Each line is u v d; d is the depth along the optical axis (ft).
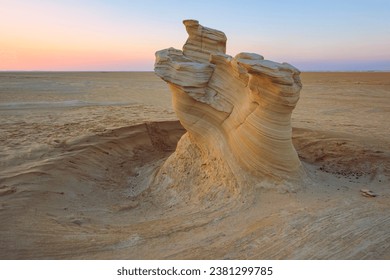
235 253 15.80
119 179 32.83
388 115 63.77
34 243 17.57
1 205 21.58
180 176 28.32
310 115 64.80
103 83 148.97
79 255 16.44
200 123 27.12
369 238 16.57
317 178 24.86
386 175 26.78
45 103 73.00
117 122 52.60
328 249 15.71
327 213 18.92
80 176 29.89
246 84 22.77
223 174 24.45
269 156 22.20
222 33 27.02
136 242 17.66
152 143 42.88
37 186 25.39
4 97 81.46
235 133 23.85
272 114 21.29
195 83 25.07
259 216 19.25
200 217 20.58
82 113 62.08
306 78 201.46
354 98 93.35
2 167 28.78
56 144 35.47
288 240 16.47
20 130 43.86
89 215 23.00
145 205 26.32
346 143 35.91
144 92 111.04
